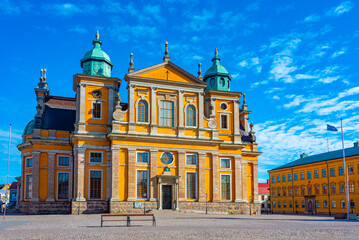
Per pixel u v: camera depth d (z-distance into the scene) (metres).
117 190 53.91
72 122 62.91
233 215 56.62
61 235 23.56
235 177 62.62
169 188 57.28
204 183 58.69
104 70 60.66
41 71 67.06
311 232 26.66
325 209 90.44
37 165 58.53
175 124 58.94
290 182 105.81
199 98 60.72
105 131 57.31
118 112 56.16
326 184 90.75
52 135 60.00
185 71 60.38
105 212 54.91
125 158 55.22
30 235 23.53
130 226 31.53
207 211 58.44
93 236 23.05
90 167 55.72
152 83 58.47
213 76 67.94
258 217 53.00
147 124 57.16
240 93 66.25
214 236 23.34
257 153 68.62
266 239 21.97
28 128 65.44
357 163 81.56
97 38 62.31
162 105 58.97
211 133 60.72
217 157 60.28
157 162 56.94
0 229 28.28
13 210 61.41
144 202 54.81
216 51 70.19
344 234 25.55
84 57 61.12
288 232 26.44
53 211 57.81
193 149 58.97
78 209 53.84
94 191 55.56
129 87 57.38
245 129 74.19
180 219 41.88
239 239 21.78
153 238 21.98
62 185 59.25
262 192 133.38
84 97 57.16
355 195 81.38
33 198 57.44
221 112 65.25
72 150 60.38
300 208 100.44
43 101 63.78
